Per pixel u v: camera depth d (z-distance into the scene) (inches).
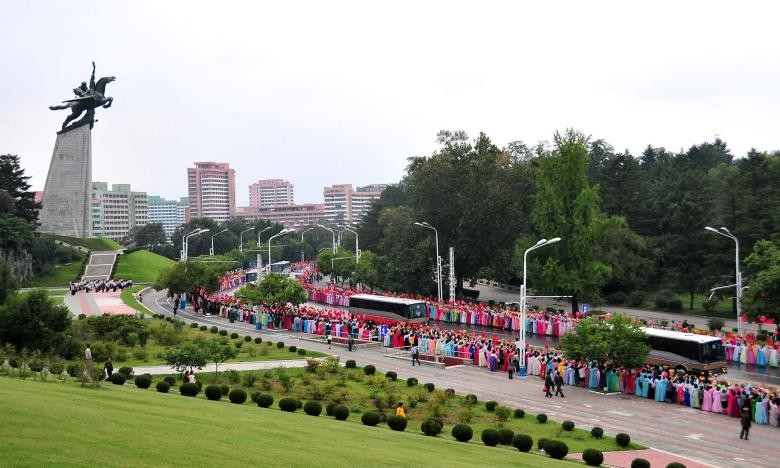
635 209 4126.5
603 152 5674.2
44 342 1769.2
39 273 4805.6
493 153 3467.0
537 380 1793.8
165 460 664.4
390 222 4694.9
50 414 791.1
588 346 1653.5
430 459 870.4
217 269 4005.9
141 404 1021.8
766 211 3080.7
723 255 3129.9
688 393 1525.6
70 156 5467.5
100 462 621.9
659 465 1066.1
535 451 1130.0
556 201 2913.4
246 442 815.7
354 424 1193.4
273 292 2778.1
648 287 3907.5
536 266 2960.1
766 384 1695.4
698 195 3964.1
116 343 2081.7
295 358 2043.6
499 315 2753.4
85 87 5477.4
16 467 571.8
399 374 1863.9
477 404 1501.0
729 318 3038.9
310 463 739.4
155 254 6215.6
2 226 4301.2
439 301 3129.9
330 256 4928.6
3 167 4849.9
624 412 1461.6
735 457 1138.7
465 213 3344.0
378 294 3284.9
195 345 1638.8
